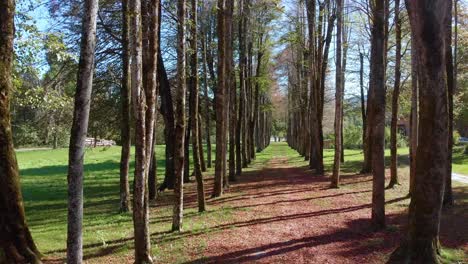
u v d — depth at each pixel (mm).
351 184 19016
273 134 108000
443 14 6707
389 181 19344
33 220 14266
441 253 7336
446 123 6984
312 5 23250
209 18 25547
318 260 7965
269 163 34938
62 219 14219
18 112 18172
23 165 36656
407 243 7336
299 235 9898
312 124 27672
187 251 8945
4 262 7922
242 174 25656
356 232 9977
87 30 5793
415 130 14445
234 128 22062
